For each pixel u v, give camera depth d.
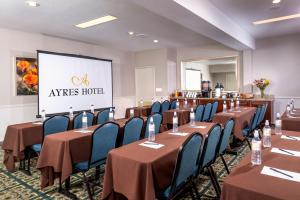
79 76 6.48
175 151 2.05
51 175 2.69
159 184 1.81
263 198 1.16
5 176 3.25
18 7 3.89
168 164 1.95
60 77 5.97
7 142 3.45
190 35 6.09
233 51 7.37
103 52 7.61
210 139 2.15
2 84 5.19
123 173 1.83
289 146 2.04
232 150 4.18
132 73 8.82
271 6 4.12
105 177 1.95
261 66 6.90
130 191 1.76
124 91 8.47
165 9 3.27
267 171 1.46
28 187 2.88
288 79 6.51
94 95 6.95
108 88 7.45
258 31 6.00
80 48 6.83
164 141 2.35
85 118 3.56
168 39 6.60
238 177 1.38
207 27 4.24
